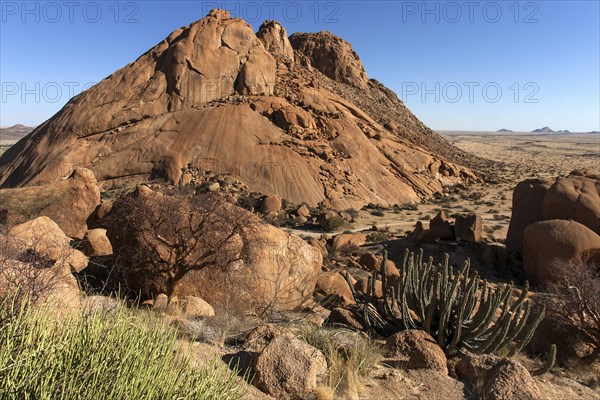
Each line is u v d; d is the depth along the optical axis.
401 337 6.71
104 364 2.43
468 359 6.34
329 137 53.59
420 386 5.63
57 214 18.56
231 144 47.81
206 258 10.30
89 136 50.78
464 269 7.79
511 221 27.02
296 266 11.67
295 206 42.66
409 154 57.72
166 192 10.93
